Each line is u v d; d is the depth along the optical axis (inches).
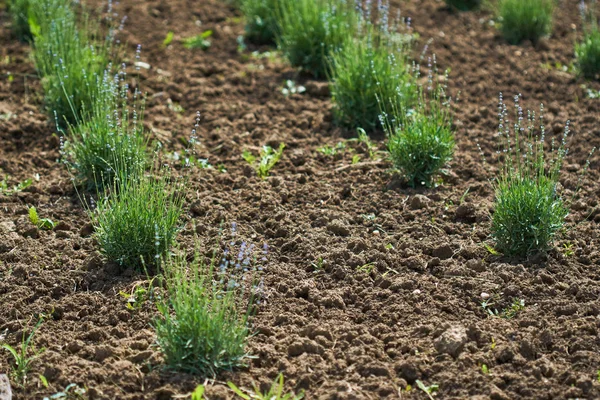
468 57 238.7
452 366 163.3
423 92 224.2
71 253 182.5
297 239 184.2
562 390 160.6
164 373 162.4
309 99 224.5
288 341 167.2
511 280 176.9
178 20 253.3
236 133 212.8
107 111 199.0
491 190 197.2
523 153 207.2
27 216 190.4
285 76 232.4
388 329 169.5
